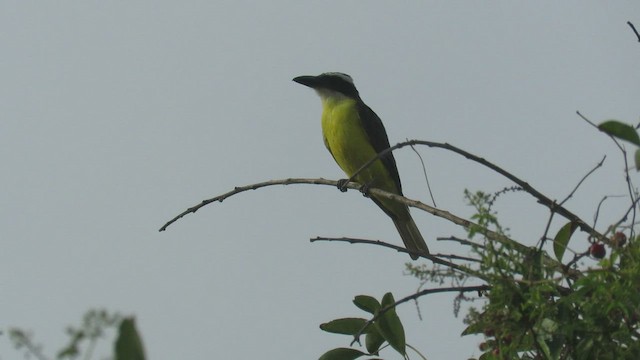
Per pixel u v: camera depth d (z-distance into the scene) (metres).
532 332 8.23
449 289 8.55
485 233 8.24
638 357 8.23
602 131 7.99
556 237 8.80
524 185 9.14
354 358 9.55
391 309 9.23
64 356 4.94
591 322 8.19
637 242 8.28
